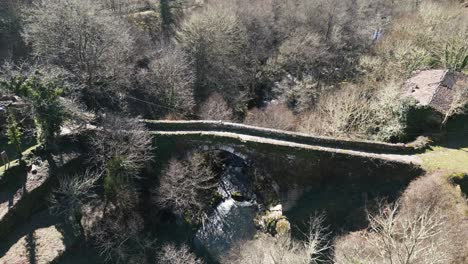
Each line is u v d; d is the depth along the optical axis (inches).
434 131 1670.8
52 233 1401.3
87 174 1494.8
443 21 2314.2
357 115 1791.3
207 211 1706.4
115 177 1469.0
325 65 2426.2
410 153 1574.8
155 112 1962.4
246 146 1600.6
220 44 2206.0
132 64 2052.2
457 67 2033.7
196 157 1630.2
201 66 2206.0
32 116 1545.3
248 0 2640.3
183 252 1418.6
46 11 1850.4
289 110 2063.2
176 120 1802.4
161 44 2177.7
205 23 2207.2
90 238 1445.6
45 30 1836.9
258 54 2442.2
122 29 2022.6
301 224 1525.6
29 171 1503.4
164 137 1657.2
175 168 1573.6
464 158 1517.0
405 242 911.7
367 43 2534.5
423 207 1299.2
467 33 2066.9
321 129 1818.4
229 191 1820.9
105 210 1514.5
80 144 1649.9
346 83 2164.1
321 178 1578.5
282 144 1565.0
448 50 2059.5
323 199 1550.2
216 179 1834.4
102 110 1854.1
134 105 1998.0
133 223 1503.4
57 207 1450.5
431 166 1478.8
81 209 1498.5
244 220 1688.0
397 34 2377.0
